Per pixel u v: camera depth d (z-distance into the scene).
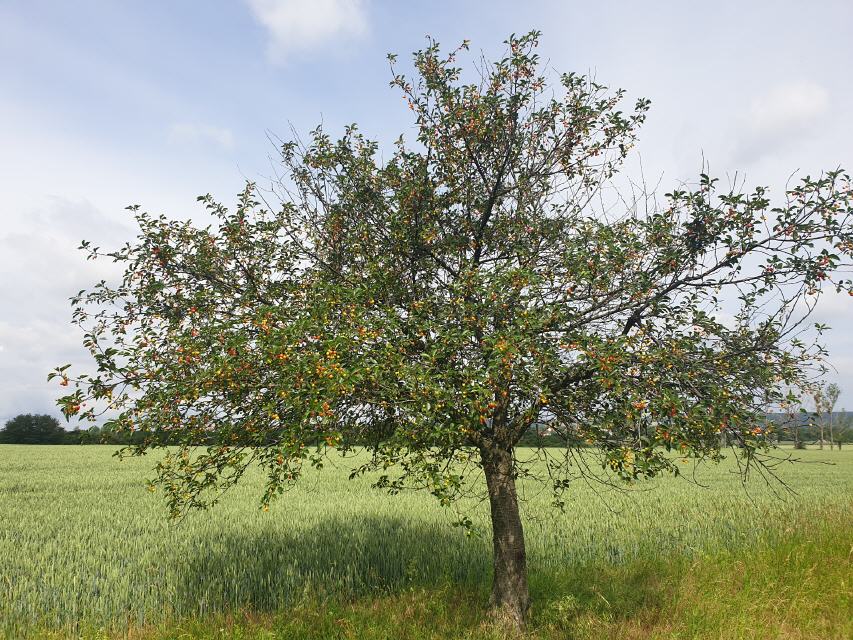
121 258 6.61
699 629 6.51
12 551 10.99
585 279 6.28
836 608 6.87
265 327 5.49
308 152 7.96
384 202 7.71
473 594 8.39
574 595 8.16
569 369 5.95
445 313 6.45
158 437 6.05
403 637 6.85
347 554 10.08
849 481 26.86
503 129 7.70
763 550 9.59
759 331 6.59
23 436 74.00
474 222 8.07
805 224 5.87
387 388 5.34
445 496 5.50
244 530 12.59
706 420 5.61
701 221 6.45
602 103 7.36
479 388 5.20
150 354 5.85
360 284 6.64
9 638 7.16
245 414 5.91
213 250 7.22
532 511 14.98
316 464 5.68
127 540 11.85
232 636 6.87
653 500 17.73
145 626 7.55
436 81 7.57
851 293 5.69
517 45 7.43
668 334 6.54
